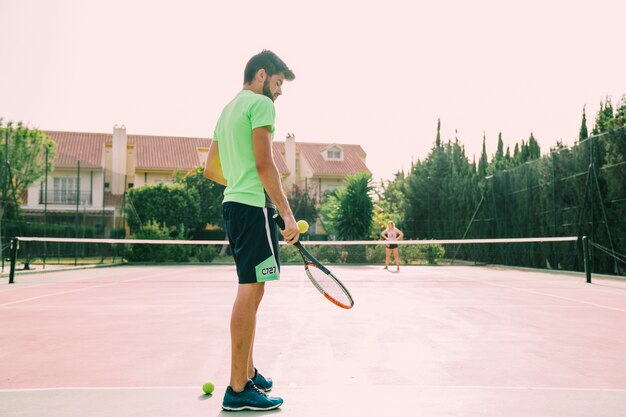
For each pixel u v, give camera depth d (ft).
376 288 30.07
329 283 10.37
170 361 11.30
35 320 17.40
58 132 118.42
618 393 8.74
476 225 63.87
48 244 52.34
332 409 7.80
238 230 8.25
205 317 18.08
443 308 20.59
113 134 113.80
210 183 93.76
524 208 53.21
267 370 10.43
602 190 40.42
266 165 8.00
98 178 105.91
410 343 13.33
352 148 133.80
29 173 82.94
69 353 12.13
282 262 66.85
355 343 13.32
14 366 10.83
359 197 68.49
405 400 8.29
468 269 54.75
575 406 7.98
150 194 85.61
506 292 27.63
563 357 11.71
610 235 38.99
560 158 46.26
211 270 51.93
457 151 80.12
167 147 122.93
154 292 27.50
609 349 12.64
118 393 8.73
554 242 47.44
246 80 9.11
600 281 36.35
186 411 7.71
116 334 14.69
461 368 10.62
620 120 44.14
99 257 63.72
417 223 71.41
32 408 7.84
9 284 33.37
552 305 21.68
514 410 7.77
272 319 17.52
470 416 7.47
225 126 8.70
